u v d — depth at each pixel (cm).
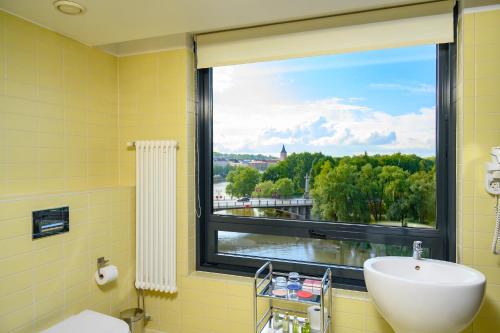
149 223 225
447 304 132
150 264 224
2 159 164
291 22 200
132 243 233
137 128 236
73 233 189
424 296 134
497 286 164
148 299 234
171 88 226
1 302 152
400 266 169
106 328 166
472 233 168
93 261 203
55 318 179
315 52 195
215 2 159
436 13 174
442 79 185
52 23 181
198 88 234
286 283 185
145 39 231
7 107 166
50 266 176
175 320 227
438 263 165
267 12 171
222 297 215
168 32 194
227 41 215
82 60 211
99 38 202
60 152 196
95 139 222
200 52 222
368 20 185
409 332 146
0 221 152
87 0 155
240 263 227
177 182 225
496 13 164
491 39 165
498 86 164
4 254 154
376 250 200
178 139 225
